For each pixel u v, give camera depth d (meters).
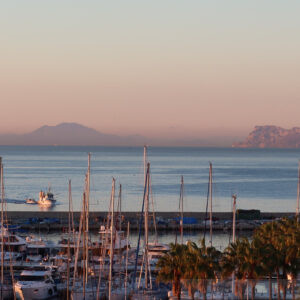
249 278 122.12
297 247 125.88
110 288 160.38
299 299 122.31
